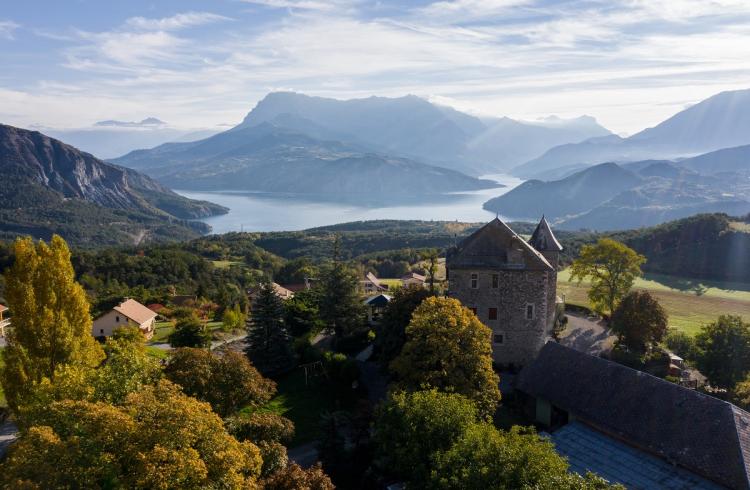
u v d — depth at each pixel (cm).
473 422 2880
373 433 3638
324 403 4812
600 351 5856
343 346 6197
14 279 3431
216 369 3400
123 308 7831
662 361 5512
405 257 17712
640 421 3438
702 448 3066
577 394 3912
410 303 5100
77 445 1936
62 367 3097
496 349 5312
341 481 3441
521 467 2298
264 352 5406
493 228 5331
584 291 9575
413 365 3950
